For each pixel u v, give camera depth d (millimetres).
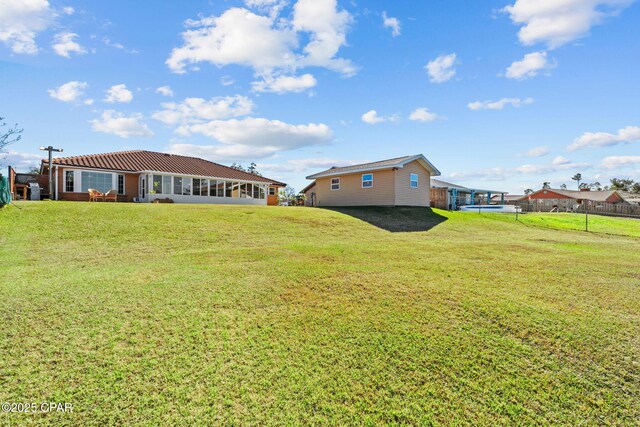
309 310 4184
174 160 24281
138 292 4648
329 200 25266
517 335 3572
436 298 4703
